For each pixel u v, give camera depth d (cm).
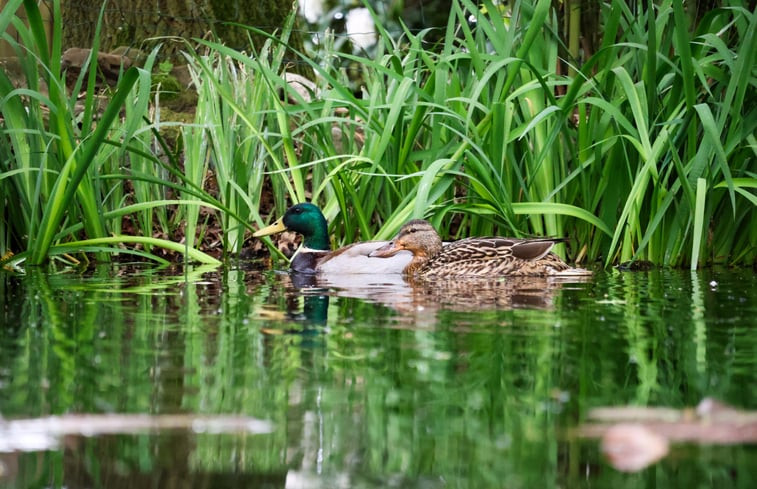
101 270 1347
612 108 1302
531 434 589
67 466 545
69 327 884
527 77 1410
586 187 1417
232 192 1540
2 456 558
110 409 630
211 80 1398
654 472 529
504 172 1431
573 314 955
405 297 1095
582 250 1482
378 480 529
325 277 1304
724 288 1157
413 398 656
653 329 870
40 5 2056
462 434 588
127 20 1959
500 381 692
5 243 1479
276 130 1583
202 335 847
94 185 1436
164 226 1592
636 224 1393
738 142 1331
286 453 562
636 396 654
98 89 1881
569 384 684
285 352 779
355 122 1356
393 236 1440
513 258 1324
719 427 590
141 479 529
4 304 1018
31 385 679
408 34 1426
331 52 1627
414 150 1541
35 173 1436
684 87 1318
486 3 1429
